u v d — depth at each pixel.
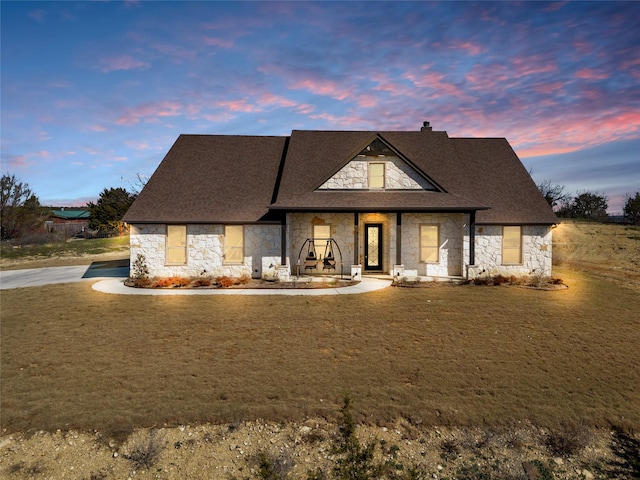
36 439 6.39
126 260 27.08
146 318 11.88
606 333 10.63
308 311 12.48
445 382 8.05
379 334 10.52
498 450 6.26
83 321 11.62
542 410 7.14
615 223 46.97
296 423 6.84
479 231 18.06
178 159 20.62
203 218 17.67
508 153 21.50
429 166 19.72
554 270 21.20
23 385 7.88
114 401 7.30
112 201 48.53
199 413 6.97
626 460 6.08
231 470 5.82
